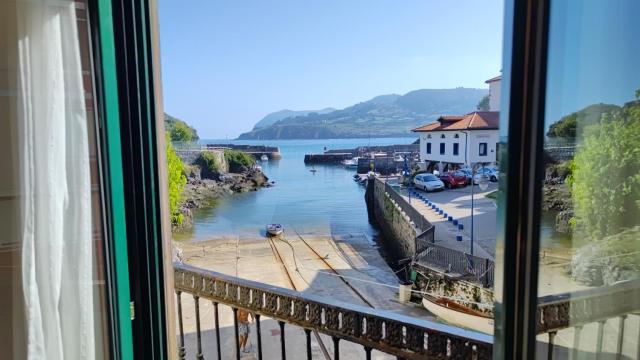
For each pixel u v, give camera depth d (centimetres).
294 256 1454
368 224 1795
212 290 194
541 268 75
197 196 1786
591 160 73
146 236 115
